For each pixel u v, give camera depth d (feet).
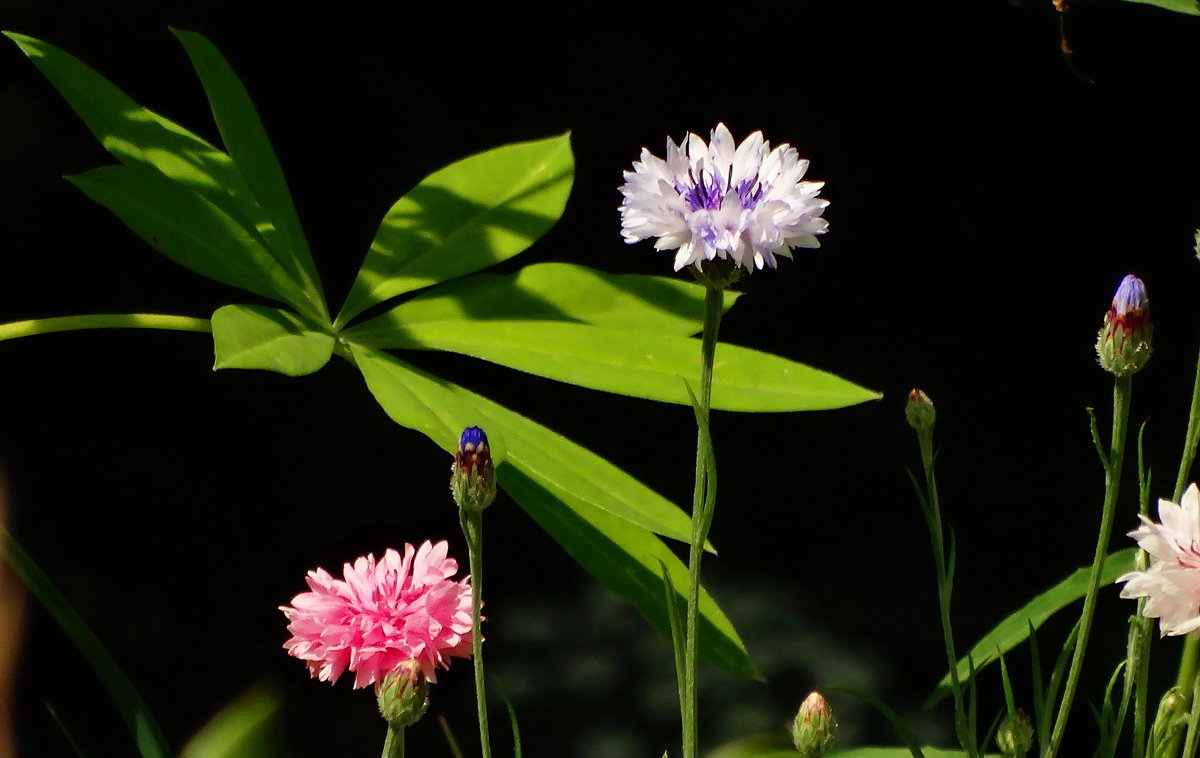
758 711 9.05
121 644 9.72
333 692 9.20
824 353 11.98
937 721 8.86
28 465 10.27
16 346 10.64
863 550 11.07
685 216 3.95
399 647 4.00
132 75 11.21
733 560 10.98
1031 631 4.01
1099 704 8.11
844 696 9.22
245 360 4.03
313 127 11.90
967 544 11.11
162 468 10.52
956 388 11.79
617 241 12.01
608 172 12.23
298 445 10.85
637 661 9.34
